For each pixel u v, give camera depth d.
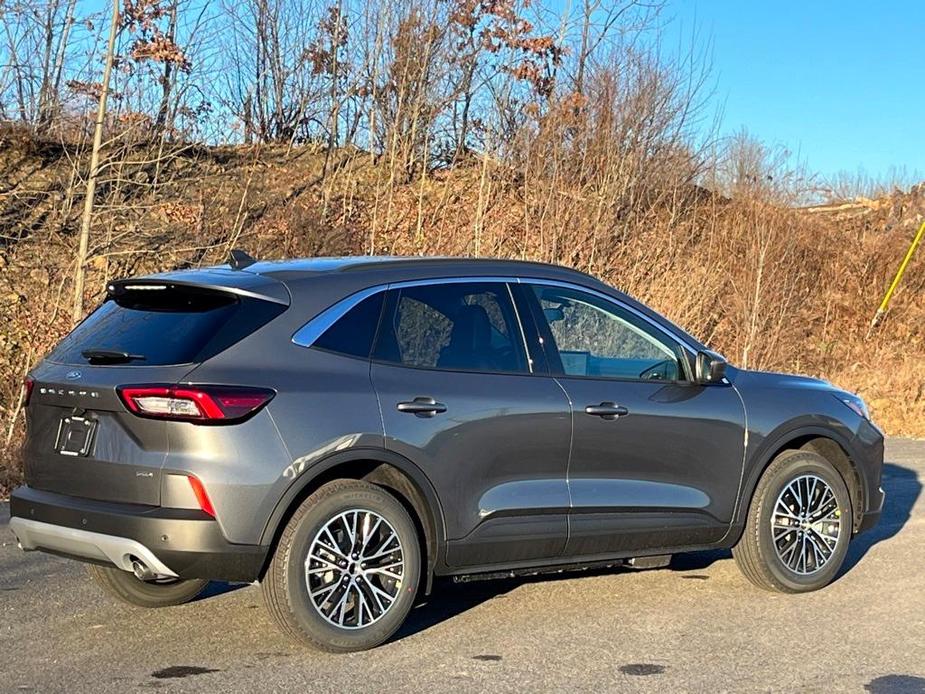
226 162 20.91
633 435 5.84
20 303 14.53
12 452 10.16
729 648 5.21
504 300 5.71
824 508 6.50
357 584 5.05
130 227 14.92
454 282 5.60
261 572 4.90
